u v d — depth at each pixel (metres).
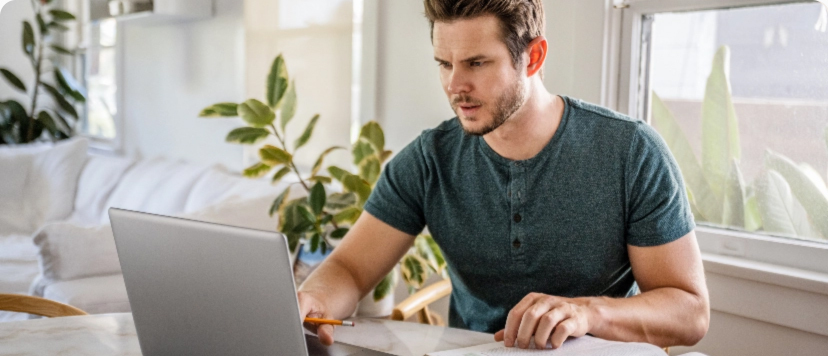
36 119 4.61
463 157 1.49
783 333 1.68
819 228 1.72
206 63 3.47
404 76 2.67
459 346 1.22
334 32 2.95
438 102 2.52
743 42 1.83
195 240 0.95
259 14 3.15
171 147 3.85
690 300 1.27
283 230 2.17
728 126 1.88
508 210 1.43
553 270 1.42
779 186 1.79
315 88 3.06
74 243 2.26
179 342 1.03
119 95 4.35
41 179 4.00
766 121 1.80
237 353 0.96
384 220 1.55
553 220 1.40
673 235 1.33
